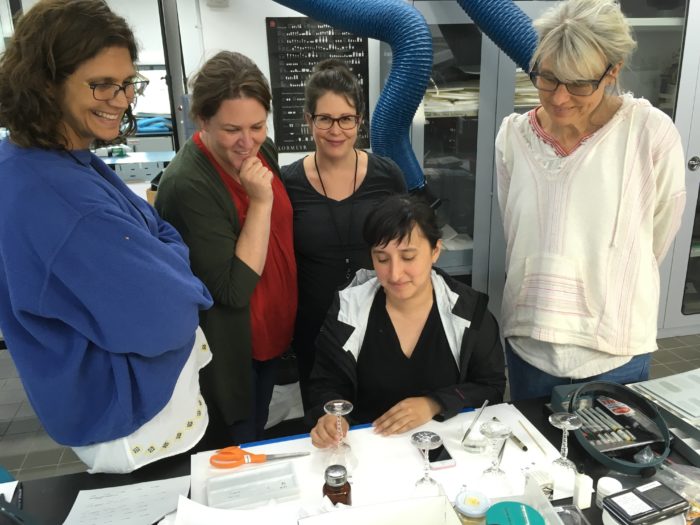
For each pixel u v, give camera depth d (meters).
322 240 1.59
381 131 2.14
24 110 0.81
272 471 1.00
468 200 2.70
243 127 1.21
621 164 1.21
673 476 0.97
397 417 1.12
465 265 2.74
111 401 0.95
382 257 1.16
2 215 0.81
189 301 0.96
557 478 0.95
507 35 1.88
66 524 0.89
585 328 1.28
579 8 1.07
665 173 1.22
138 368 0.94
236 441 1.56
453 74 2.46
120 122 0.94
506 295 1.42
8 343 0.89
